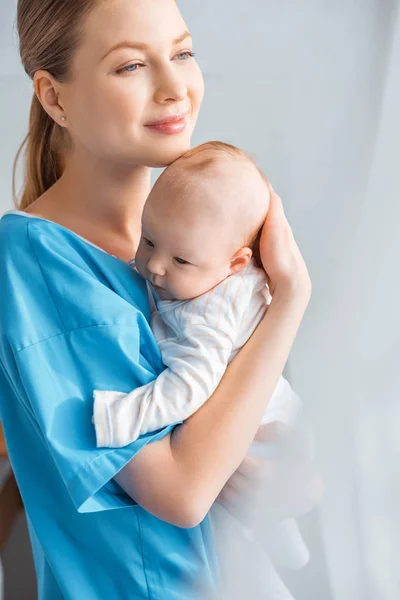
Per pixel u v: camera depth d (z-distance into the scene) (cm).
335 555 113
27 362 89
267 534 106
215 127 150
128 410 86
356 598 113
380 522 114
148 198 98
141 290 101
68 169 110
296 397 114
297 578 112
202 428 90
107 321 90
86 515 98
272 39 145
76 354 90
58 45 96
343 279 127
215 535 104
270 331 97
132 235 113
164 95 95
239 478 104
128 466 88
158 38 94
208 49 149
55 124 112
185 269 96
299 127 140
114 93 94
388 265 124
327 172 135
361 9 133
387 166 128
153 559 97
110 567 98
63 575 98
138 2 93
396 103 128
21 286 92
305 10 140
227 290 96
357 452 117
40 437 96
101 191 108
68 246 97
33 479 101
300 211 137
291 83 142
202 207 95
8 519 178
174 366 90
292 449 109
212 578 101
